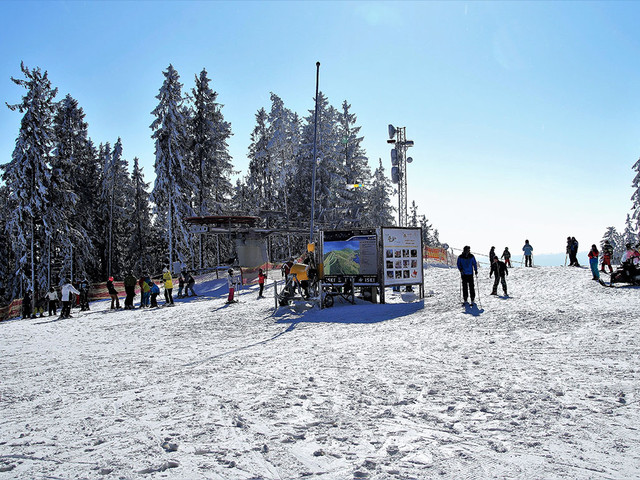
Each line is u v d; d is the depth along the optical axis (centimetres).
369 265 1733
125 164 4906
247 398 596
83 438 469
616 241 6122
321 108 5038
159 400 613
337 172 5112
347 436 439
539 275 2267
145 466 381
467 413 497
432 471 353
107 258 4866
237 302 2192
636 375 609
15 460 411
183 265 3725
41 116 3334
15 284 3716
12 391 734
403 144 2834
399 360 799
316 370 753
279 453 401
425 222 7569
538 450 389
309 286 1791
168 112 3853
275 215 4353
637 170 3931
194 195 4222
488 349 847
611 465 354
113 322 1842
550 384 591
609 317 1066
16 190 3206
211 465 379
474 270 1456
